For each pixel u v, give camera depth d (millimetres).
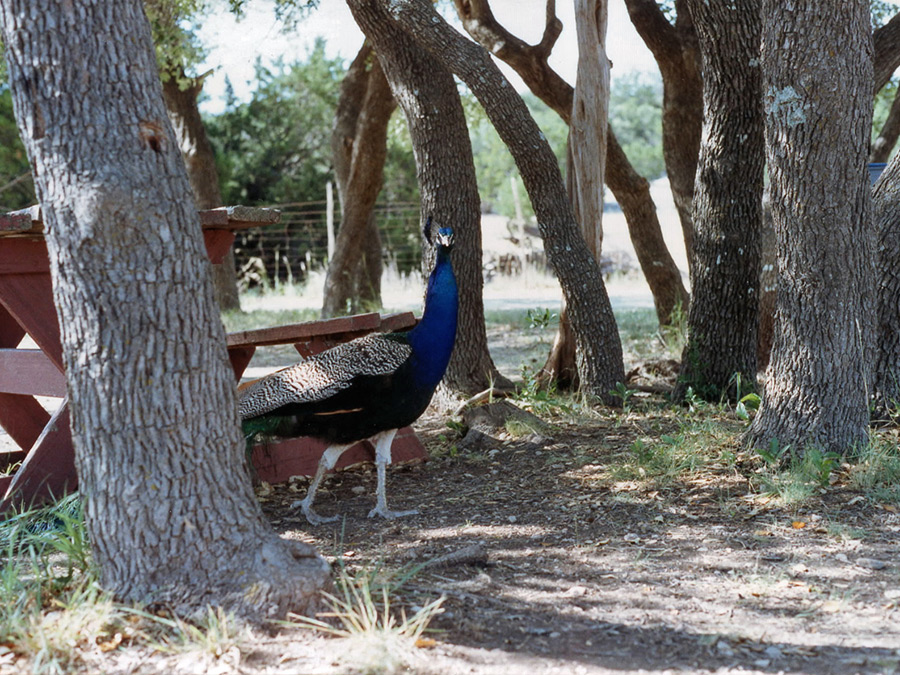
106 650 3088
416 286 21109
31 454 5070
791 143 5152
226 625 3141
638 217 10977
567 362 8547
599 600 3668
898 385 6172
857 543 4254
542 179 7500
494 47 9680
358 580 3715
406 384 4906
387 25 7562
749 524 4598
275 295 21734
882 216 6301
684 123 10164
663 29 9898
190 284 3285
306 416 4941
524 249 23062
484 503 5301
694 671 3000
